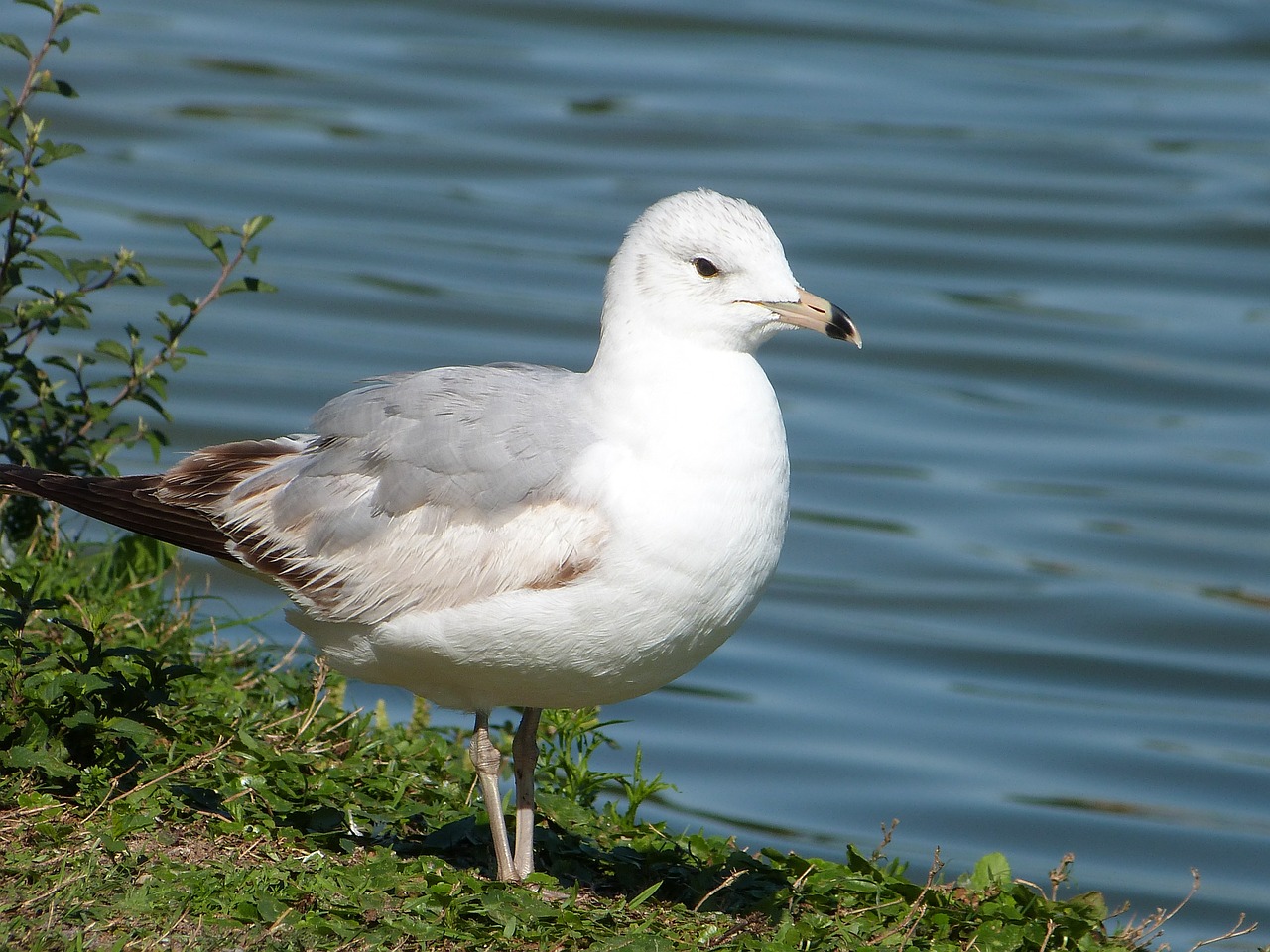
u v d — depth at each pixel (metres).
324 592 8.30
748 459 8.02
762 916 8.05
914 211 24.17
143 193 22.62
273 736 9.34
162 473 8.87
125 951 6.75
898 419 20.48
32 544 11.30
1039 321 22.23
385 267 21.73
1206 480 19.42
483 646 8.00
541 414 8.20
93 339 18.88
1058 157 25.73
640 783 10.02
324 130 24.80
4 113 10.94
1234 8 30.88
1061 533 18.42
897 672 16.14
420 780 9.24
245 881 7.39
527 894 7.62
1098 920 8.60
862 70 27.86
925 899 8.34
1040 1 31.23
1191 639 16.89
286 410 18.58
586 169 24.33
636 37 28.67
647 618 7.95
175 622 10.91
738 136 25.58
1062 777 14.55
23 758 7.92
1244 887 13.12
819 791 13.95
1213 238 24.00
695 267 8.28
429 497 8.12
